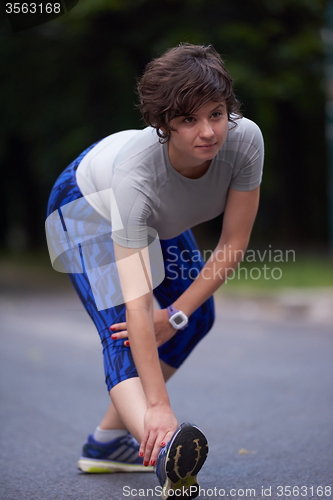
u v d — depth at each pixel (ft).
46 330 30.35
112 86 51.31
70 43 50.14
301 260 50.31
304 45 49.16
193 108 7.84
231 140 8.84
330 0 50.26
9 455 12.38
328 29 50.98
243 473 10.92
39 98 54.29
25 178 85.20
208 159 8.35
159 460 8.30
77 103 52.75
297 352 23.53
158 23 48.03
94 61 50.98
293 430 13.62
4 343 27.12
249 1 48.52
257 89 46.75
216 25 47.75
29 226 89.20
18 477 11.02
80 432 14.10
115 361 9.16
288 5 49.49
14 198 96.43
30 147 70.74
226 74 8.04
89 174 10.08
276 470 11.02
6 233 103.24
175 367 10.64
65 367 21.81
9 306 40.45
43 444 13.15
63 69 52.01
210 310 10.64
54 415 15.57
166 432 8.45
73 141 52.85
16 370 21.40
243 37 46.70
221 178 9.10
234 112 8.43
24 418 15.30
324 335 27.25
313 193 69.00
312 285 39.32
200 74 7.80
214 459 11.82
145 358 8.68
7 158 76.69
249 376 19.65
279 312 35.06
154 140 8.79
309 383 18.31
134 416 8.73
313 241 67.67
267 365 21.33
